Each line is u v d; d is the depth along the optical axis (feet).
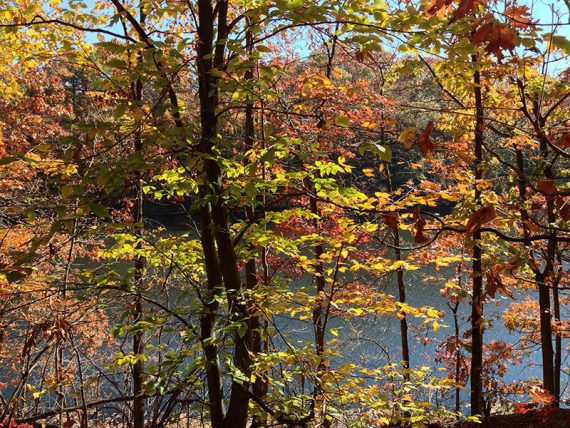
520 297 50.01
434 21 11.32
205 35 13.66
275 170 18.95
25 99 27.14
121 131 12.10
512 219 14.21
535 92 18.71
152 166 10.89
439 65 14.49
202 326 13.38
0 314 12.33
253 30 12.24
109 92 16.66
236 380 12.39
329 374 13.41
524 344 34.47
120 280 12.77
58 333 11.36
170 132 11.64
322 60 27.07
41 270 18.86
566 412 11.18
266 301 13.43
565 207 9.31
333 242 14.89
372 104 20.66
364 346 33.06
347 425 13.83
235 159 14.52
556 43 7.37
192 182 13.92
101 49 18.20
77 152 10.34
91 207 9.05
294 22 12.22
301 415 13.60
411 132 8.93
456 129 22.20
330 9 11.71
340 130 19.98
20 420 12.96
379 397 14.12
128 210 19.70
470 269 28.68
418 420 14.15
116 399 13.34
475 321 23.70
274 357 13.12
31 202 22.18
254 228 15.15
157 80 11.34
